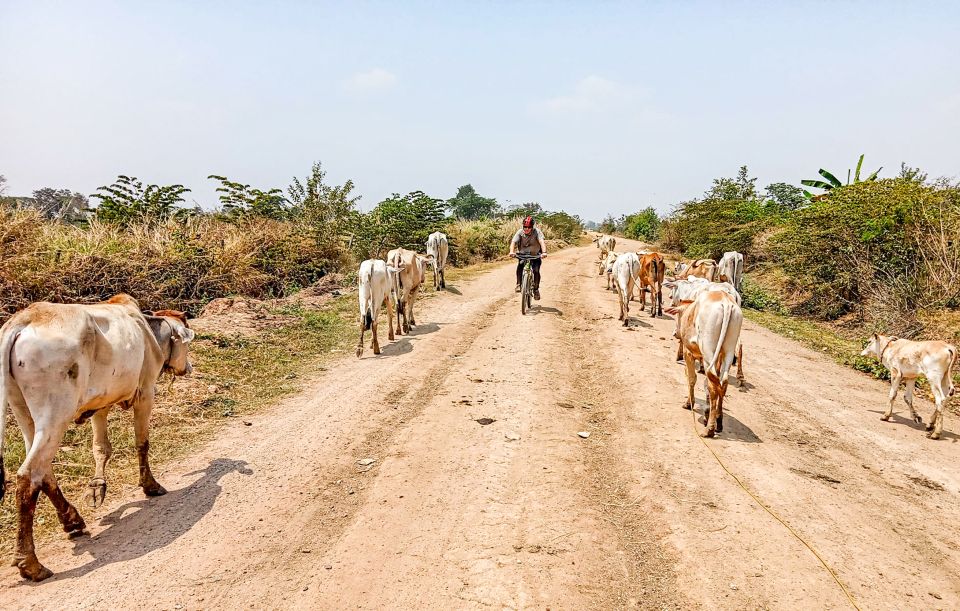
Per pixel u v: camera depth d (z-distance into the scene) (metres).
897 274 14.13
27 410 3.88
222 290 12.87
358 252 19.27
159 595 3.67
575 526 4.66
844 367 10.40
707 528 4.67
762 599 3.85
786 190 46.16
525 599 3.76
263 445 5.96
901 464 6.28
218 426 6.41
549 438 6.36
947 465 6.29
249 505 4.81
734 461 5.94
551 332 11.20
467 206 67.44
